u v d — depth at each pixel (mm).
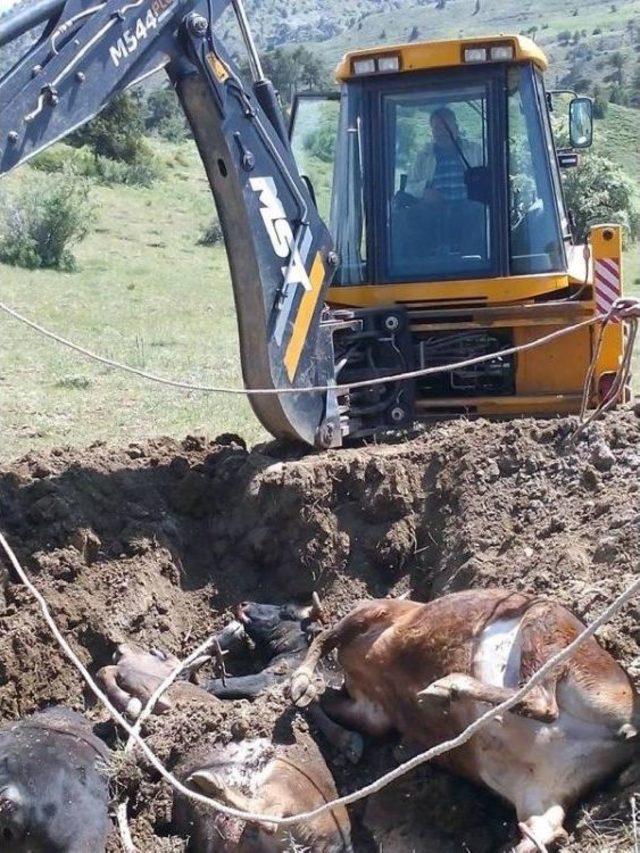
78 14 9461
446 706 7688
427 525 10195
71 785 7871
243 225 10281
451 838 7988
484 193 11445
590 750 7566
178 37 10000
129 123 51188
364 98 11625
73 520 10031
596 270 11164
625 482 9539
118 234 38500
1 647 9352
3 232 32844
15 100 9148
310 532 10266
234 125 10203
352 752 8367
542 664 7629
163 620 9930
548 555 9289
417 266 11539
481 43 11328
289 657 9391
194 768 8172
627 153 64188
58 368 19516
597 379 11273
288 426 10641
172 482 10594
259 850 7668
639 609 8234
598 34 155500
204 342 23000
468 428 10484
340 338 11242
